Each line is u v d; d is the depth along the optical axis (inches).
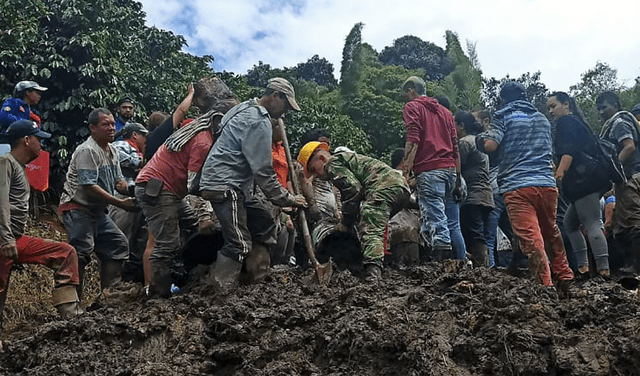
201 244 224.2
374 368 157.9
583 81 968.9
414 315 173.9
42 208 410.9
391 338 158.6
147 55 504.4
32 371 169.3
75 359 170.6
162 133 231.9
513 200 219.3
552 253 225.5
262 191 202.8
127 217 252.8
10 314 261.9
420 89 260.7
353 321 168.4
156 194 204.2
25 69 417.7
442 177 247.0
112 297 209.5
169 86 490.3
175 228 207.8
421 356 155.8
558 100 263.0
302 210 214.7
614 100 287.9
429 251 267.1
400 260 261.1
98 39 436.8
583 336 164.1
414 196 269.4
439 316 175.3
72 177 228.2
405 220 263.7
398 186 219.8
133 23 502.0
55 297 204.8
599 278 218.7
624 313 173.0
